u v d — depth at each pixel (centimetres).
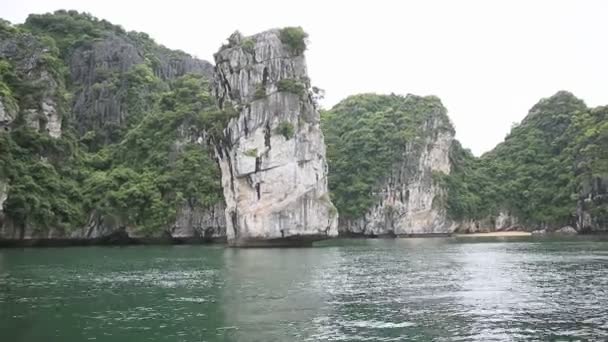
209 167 10419
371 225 14238
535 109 17688
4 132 8644
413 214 14338
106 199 9656
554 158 15788
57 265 5259
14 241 8531
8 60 9975
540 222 15138
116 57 14162
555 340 2323
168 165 10594
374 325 2573
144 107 13288
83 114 13025
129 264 5394
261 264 5391
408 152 14438
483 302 3181
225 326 2545
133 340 2300
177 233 9962
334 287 3738
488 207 15600
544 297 3356
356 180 14588
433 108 15062
